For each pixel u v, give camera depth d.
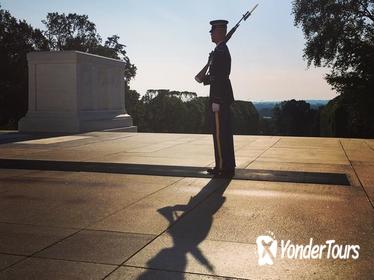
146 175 7.45
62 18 56.03
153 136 15.23
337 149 11.02
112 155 9.88
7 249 4.07
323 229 4.59
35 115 18.45
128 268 3.64
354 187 6.48
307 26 35.75
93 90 19.38
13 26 48.03
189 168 8.00
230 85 7.25
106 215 5.13
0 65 45.09
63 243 4.22
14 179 7.21
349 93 34.28
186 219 4.96
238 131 99.00
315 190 6.30
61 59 18.14
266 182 6.83
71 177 7.34
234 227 4.67
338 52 34.81
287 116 101.50
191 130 88.12
